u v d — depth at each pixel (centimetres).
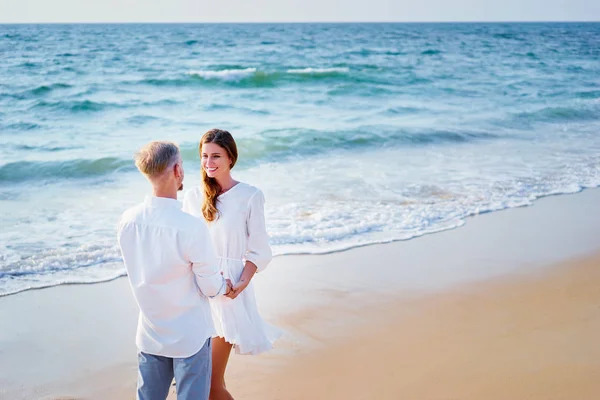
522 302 489
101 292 510
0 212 741
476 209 769
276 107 1791
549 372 368
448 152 1180
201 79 2223
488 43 5119
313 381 367
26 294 502
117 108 1675
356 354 402
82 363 395
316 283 531
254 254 293
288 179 918
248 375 374
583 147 1240
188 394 254
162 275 244
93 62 2891
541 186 895
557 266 576
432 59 3519
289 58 3500
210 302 298
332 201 791
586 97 2186
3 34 5091
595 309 471
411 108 1828
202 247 244
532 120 1633
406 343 417
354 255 605
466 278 545
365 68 2828
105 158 1006
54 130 1368
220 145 282
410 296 504
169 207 246
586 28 10388
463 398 341
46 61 2825
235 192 289
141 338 257
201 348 255
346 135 1277
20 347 414
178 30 7919
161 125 1459
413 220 717
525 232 683
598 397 339
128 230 248
